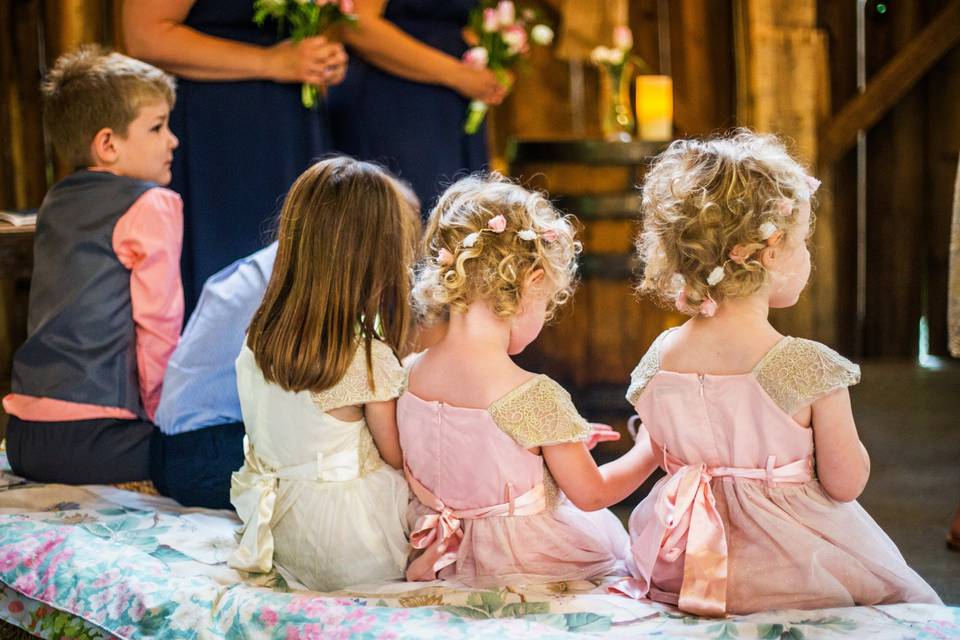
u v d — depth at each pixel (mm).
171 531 2031
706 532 1696
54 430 2289
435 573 1832
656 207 1790
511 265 1755
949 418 3500
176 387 2223
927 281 4527
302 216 1860
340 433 1862
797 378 1658
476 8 3076
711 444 1737
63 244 2330
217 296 2256
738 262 1689
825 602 1680
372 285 1852
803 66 4391
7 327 4309
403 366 1903
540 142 3260
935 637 1541
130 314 2344
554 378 3318
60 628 1755
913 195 4496
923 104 4449
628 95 4594
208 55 2607
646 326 3277
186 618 1675
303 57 2613
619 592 1789
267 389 1890
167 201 2369
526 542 1801
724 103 4648
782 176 1715
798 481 1721
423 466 1837
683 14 4613
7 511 2123
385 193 1887
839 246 4590
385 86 2861
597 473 1802
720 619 1657
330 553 1853
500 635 1533
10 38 4207
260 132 2672
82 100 2408
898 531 2426
